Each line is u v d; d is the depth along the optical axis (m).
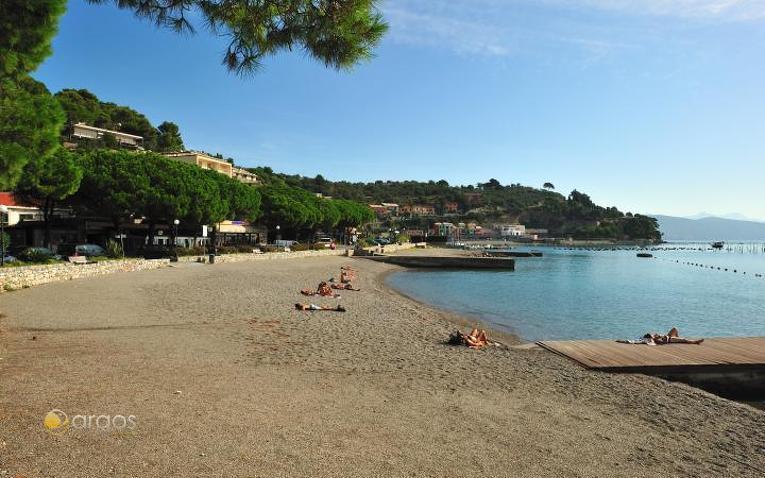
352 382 8.85
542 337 18.58
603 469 5.56
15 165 8.43
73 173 31.91
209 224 48.28
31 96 9.02
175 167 42.97
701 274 60.22
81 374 8.04
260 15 5.65
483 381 9.68
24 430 5.46
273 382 8.39
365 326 16.16
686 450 6.46
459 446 5.91
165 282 25.33
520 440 6.32
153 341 11.43
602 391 9.47
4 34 7.05
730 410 8.52
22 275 20.27
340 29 5.48
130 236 47.16
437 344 13.84
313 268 44.31
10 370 8.07
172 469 4.70
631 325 22.16
